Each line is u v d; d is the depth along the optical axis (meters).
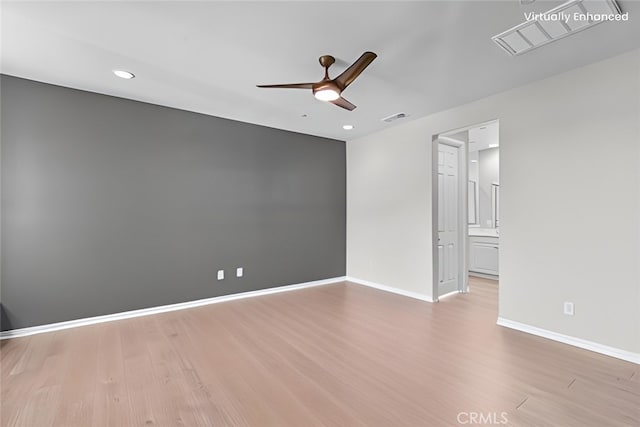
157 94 3.33
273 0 1.83
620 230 2.44
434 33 2.16
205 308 3.81
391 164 4.60
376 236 4.87
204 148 4.00
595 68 2.57
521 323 3.04
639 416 1.75
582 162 2.65
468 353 2.56
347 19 2.01
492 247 5.53
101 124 3.31
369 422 1.73
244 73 2.82
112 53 2.47
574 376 2.18
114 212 3.38
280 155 4.69
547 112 2.87
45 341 2.79
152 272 3.61
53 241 3.06
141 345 2.72
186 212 3.86
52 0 1.82
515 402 1.89
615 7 1.85
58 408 1.84
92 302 3.25
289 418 1.76
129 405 1.87
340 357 2.50
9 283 2.87
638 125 2.37
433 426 1.69
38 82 3.00
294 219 4.84
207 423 1.72
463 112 3.61
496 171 6.02
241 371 2.28
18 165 2.91
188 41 2.29
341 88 2.36
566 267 2.74
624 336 2.42
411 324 3.24
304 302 4.06
